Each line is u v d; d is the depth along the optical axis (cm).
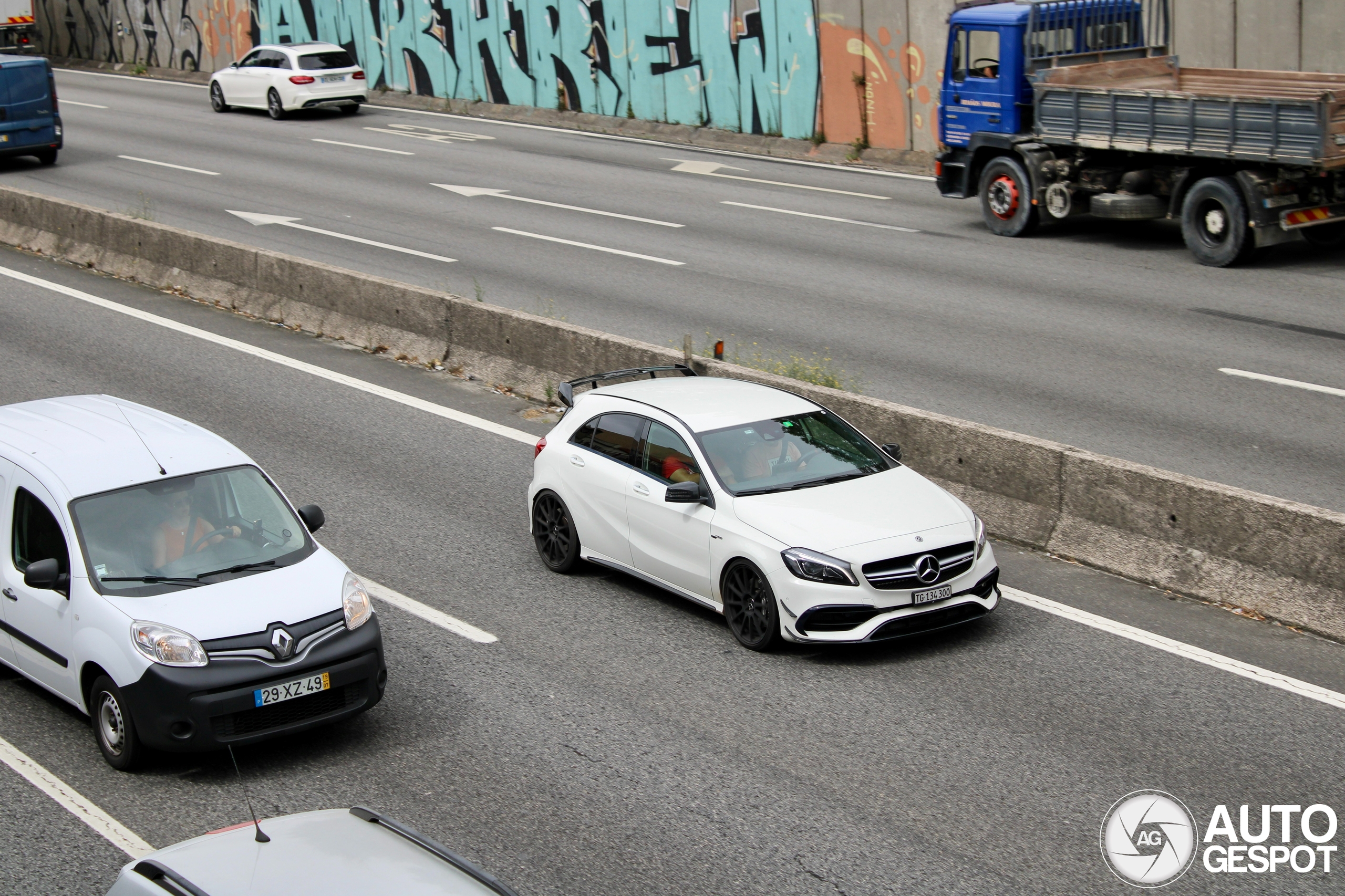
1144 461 1170
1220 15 2253
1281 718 759
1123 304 1703
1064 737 743
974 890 605
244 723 720
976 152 2231
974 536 876
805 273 1934
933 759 723
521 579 1007
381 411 1422
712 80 3173
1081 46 2180
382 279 1659
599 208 2436
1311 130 1691
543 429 1366
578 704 800
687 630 912
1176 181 1898
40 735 777
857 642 838
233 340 1695
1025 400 1348
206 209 2406
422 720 785
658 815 672
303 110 3816
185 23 4691
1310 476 1119
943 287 1834
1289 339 1514
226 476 827
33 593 777
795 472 929
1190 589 933
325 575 783
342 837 455
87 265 2073
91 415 884
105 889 620
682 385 1053
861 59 2848
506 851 643
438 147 3178
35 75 2792
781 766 719
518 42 3641
